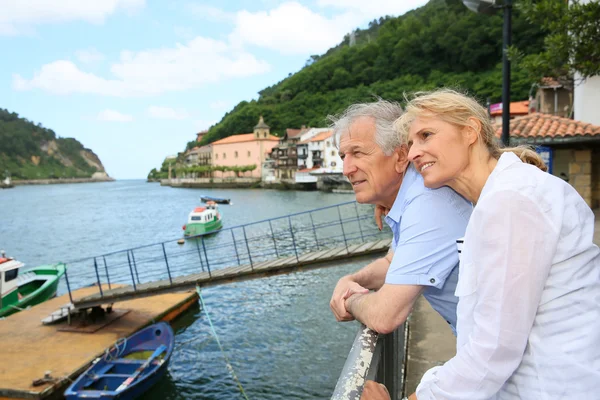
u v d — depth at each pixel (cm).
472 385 120
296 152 11250
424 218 176
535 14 824
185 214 6569
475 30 10762
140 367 1126
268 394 1157
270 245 3294
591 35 781
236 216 5675
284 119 14575
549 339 116
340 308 208
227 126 16012
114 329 1402
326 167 10062
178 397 1153
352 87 14325
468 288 125
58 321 1459
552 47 811
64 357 1201
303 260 1134
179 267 2842
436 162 150
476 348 119
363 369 151
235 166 13538
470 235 125
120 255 3428
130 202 9438
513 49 826
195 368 1305
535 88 3300
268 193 9794
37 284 2155
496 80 9219
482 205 121
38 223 6088
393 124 195
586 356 112
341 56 15438
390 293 175
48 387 1039
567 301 115
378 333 179
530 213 115
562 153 1415
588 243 119
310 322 1636
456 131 148
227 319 1697
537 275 114
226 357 1370
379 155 204
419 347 482
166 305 1648
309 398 1134
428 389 129
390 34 14338
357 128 206
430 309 611
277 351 1401
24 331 1398
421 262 174
